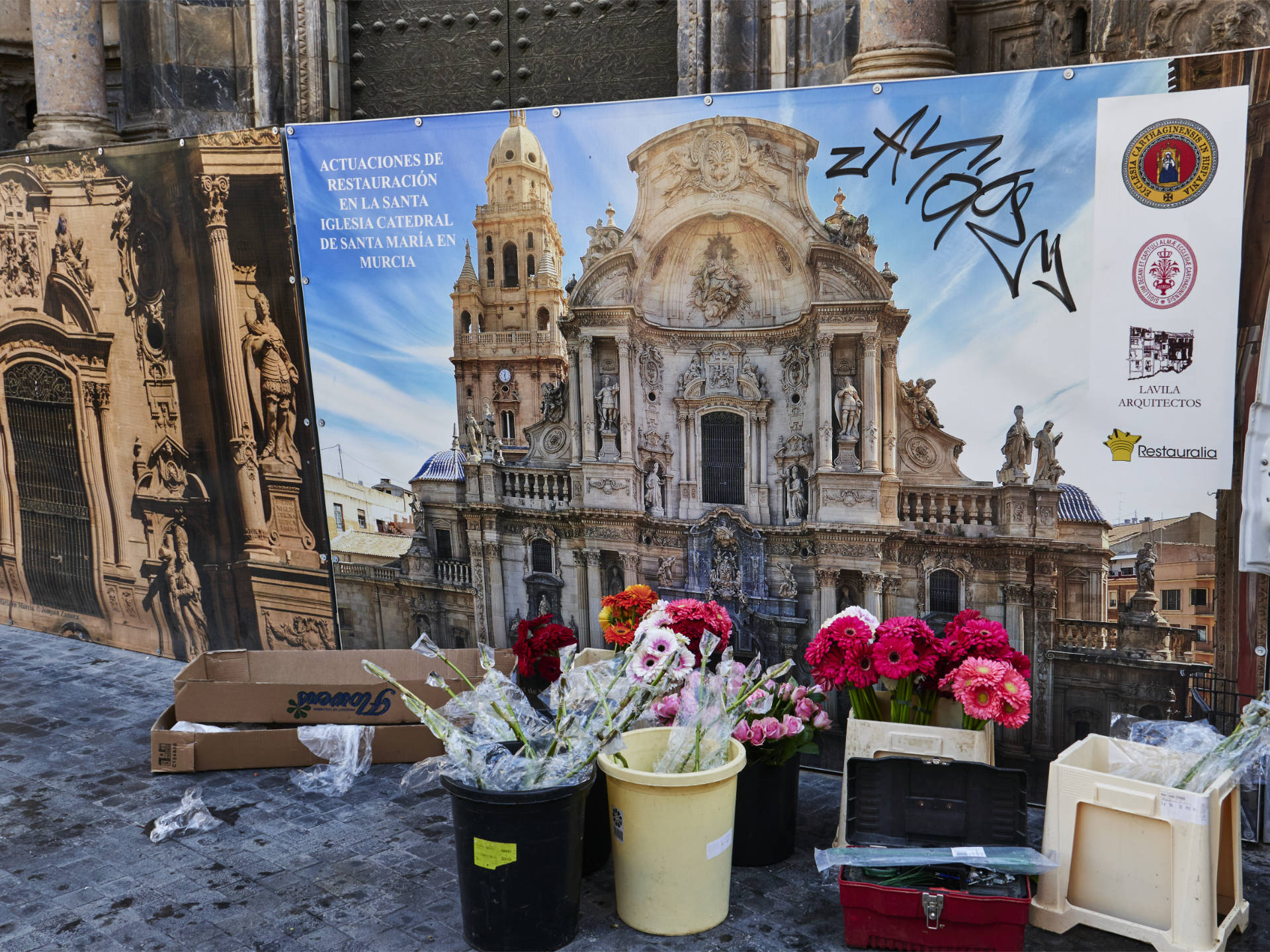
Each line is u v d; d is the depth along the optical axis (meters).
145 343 5.68
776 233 4.28
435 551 5.16
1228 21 4.89
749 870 3.70
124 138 7.80
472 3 7.21
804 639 4.50
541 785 3.12
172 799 4.24
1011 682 3.38
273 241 5.12
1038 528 4.03
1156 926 3.17
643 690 3.34
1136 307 3.79
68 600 6.45
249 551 5.63
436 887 3.56
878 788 3.44
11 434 6.41
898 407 4.19
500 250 4.76
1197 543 3.79
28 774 4.50
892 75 5.24
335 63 7.45
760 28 6.22
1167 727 3.60
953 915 3.07
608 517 4.77
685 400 4.55
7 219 6.00
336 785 4.32
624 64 6.82
